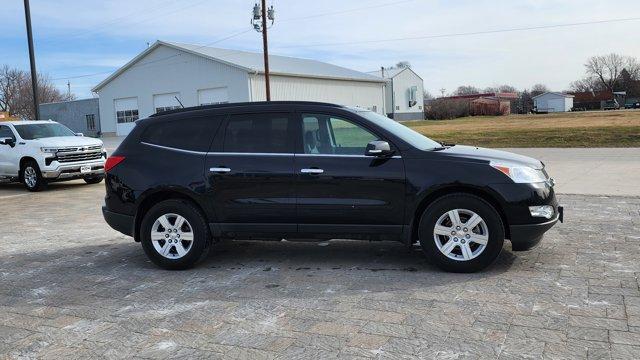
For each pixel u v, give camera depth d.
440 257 5.68
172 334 4.36
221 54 43.31
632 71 126.00
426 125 47.66
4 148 15.15
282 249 7.05
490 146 24.62
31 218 10.26
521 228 5.54
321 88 46.31
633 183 11.91
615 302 4.68
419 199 5.66
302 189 5.88
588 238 7.02
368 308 4.76
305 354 3.89
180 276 6.00
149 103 44.75
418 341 4.04
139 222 6.46
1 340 4.36
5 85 80.50
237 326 4.47
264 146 6.08
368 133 5.90
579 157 17.84
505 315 4.47
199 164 6.15
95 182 16.20
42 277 6.12
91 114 51.28
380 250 6.81
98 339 4.31
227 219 6.10
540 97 111.25
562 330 4.14
